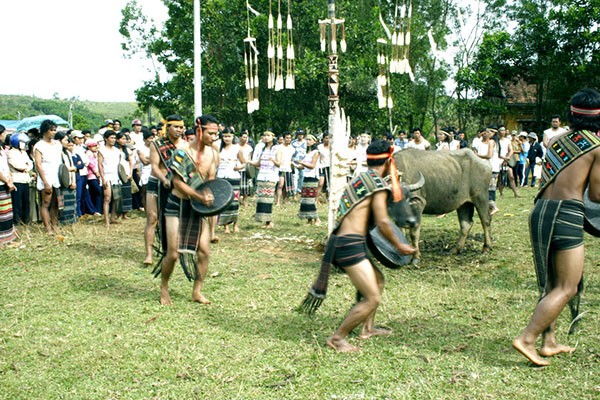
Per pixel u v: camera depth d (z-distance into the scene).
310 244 8.80
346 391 3.72
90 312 5.38
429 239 9.15
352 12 22.36
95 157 11.61
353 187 4.25
